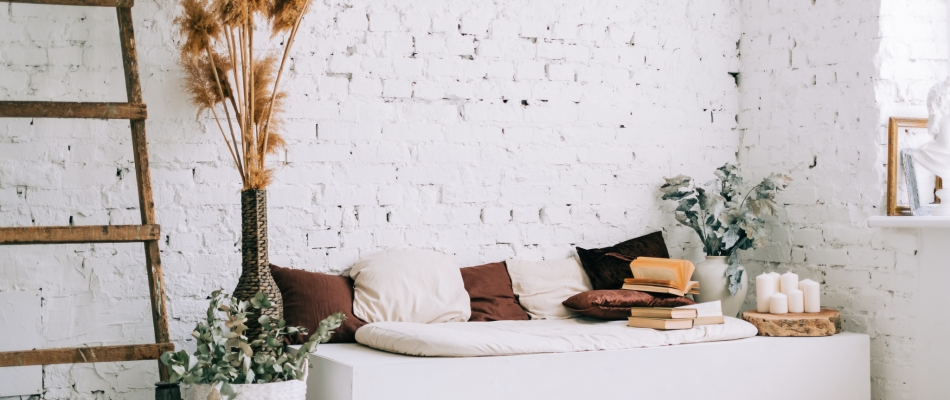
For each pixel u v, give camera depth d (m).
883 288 3.56
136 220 3.32
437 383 2.70
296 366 2.70
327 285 3.32
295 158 3.53
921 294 3.40
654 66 4.15
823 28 3.85
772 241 4.12
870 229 3.61
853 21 3.70
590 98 4.03
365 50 3.64
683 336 3.18
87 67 3.26
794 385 3.34
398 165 3.69
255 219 3.00
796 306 3.56
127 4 2.95
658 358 3.06
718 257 3.89
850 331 3.72
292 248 3.51
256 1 3.01
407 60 3.71
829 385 3.41
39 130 3.20
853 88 3.70
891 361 3.53
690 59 4.22
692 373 3.13
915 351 3.43
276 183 3.49
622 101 4.09
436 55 3.76
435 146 3.75
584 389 2.92
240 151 3.46
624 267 3.79
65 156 3.23
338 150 3.59
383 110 3.66
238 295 2.97
